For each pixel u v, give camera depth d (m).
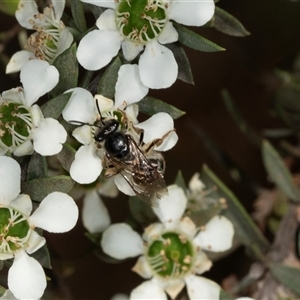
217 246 0.15
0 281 0.15
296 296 0.15
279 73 0.16
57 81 0.13
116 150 0.13
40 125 0.13
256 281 0.15
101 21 0.13
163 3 0.13
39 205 0.13
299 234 0.15
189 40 0.13
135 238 0.15
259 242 0.15
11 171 0.13
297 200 0.15
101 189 0.15
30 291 0.13
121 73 0.13
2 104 0.13
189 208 0.15
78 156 0.13
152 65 0.13
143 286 0.15
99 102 0.13
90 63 0.13
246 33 0.14
